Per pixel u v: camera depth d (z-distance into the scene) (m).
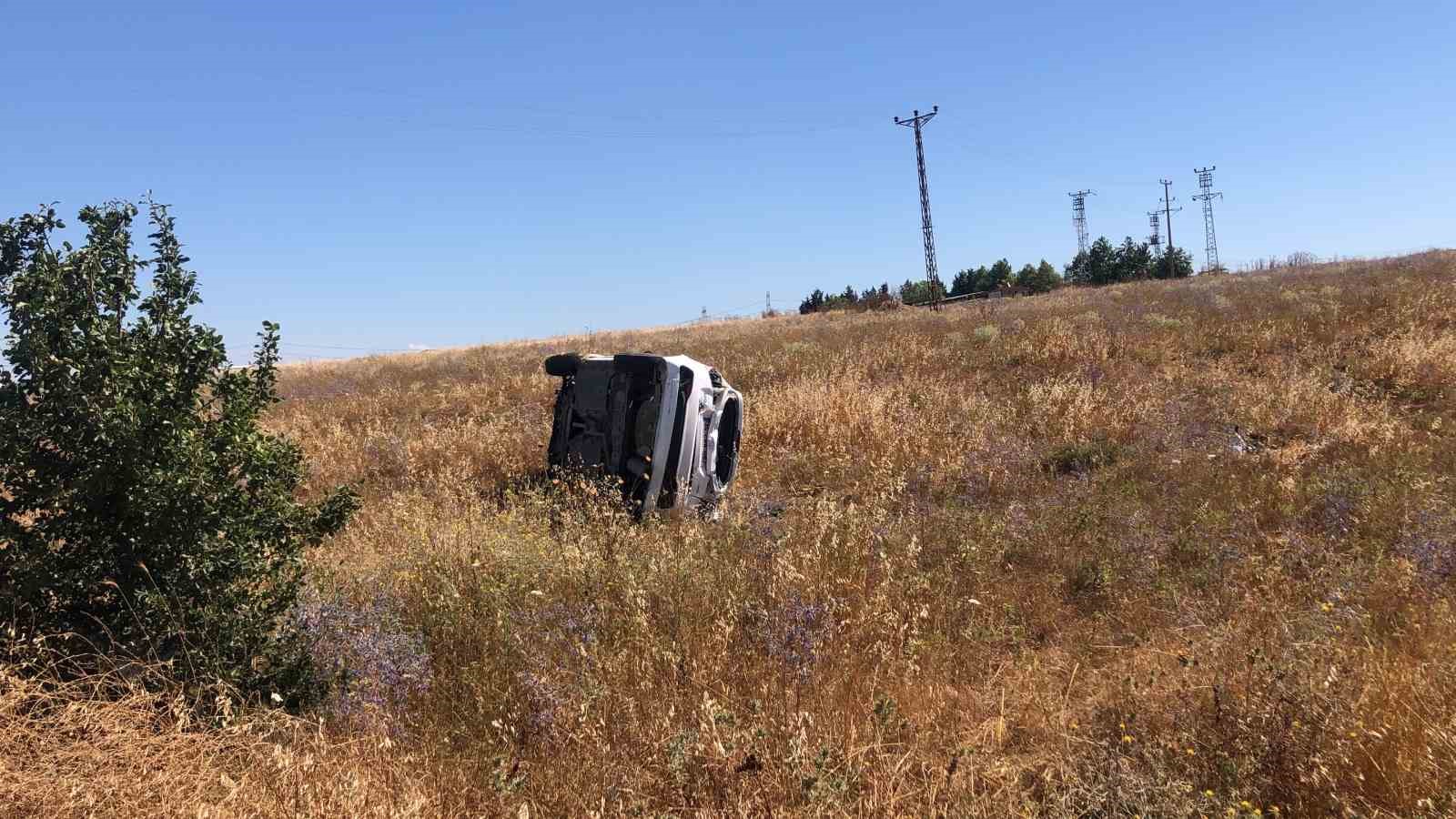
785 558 5.27
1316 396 10.95
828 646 4.43
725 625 4.31
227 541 3.68
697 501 7.98
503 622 4.40
